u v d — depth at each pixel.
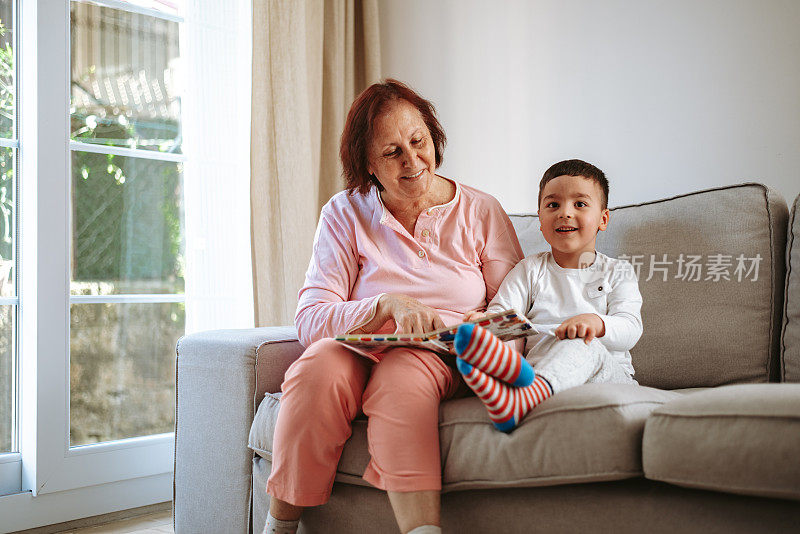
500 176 2.73
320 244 1.77
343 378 1.46
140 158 2.52
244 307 2.75
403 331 1.46
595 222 1.73
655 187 2.35
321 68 2.85
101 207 2.42
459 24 2.86
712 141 2.23
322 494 1.47
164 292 2.57
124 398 2.46
